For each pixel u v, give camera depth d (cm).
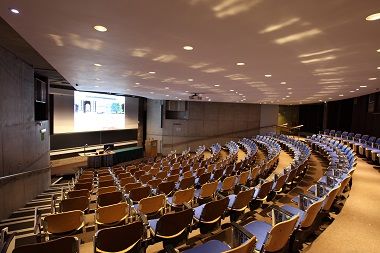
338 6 204
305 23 244
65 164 1270
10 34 448
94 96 1368
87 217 425
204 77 616
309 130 2202
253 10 219
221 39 305
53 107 1173
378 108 1178
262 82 673
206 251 230
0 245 251
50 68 746
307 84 702
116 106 1505
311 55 367
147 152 1652
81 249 320
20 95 622
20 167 618
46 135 881
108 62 469
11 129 564
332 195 332
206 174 580
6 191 525
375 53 348
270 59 399
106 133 1478
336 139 1227
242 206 362
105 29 282
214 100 1534
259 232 268
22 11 236
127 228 240
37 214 340
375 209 406
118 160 1412
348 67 450
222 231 353
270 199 450
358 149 967
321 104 2016
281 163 965
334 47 322
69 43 343
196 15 235
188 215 287
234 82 688
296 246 279
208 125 1770
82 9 229
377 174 668
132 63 472
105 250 236
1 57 512
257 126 1797
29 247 199
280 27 258
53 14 242
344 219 365
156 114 1752
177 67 496
